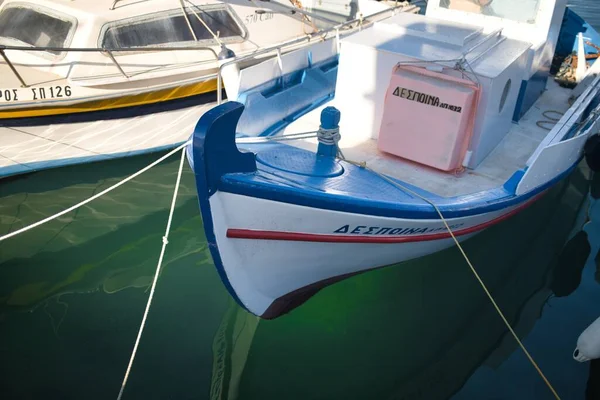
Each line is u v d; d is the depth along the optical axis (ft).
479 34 19.85
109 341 17.10
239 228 13.19
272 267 14.69
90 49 21.39
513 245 23.09
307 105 22.29
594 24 45.98
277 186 12.77
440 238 17.42
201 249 21.36
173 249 21.22
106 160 24.97
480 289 20.24
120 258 20.63
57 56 22.22
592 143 22.59
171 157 26.13
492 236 22.70
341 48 19.17
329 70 24.58
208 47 24.36
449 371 16.79
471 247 22.20
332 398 15.78
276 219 13.42
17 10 23.38
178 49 24.13
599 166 23.07
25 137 22.36
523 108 22.44
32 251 20.67
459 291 20.02
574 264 21.93
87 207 22.91
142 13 23.53
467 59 17.75
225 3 25.84
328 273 16.25
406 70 17.67
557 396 15.84
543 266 21.79
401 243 16.49
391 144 18.30
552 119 22.77
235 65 20.26
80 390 15.44
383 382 16.37
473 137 18.12
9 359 16.31
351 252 15.69
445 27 20.08
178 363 16.47
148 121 24.39
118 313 18.17
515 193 17.66
